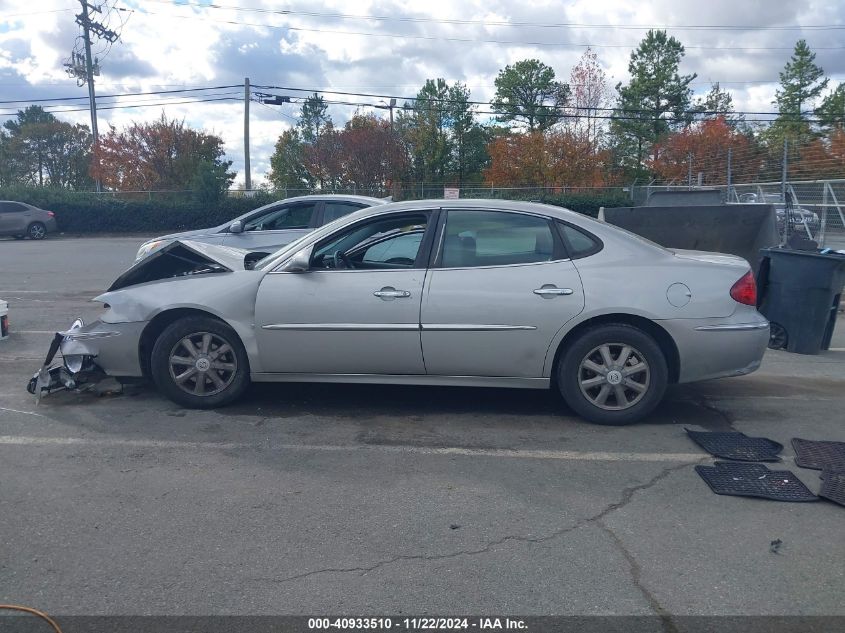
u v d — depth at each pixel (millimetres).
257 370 6039
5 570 3682
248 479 4781
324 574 3646
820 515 4312
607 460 5133
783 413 6250
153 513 4293
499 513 4309
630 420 5816
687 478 4824
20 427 5727
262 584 3559
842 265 8359
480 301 5688
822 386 7152
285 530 4094
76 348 6238
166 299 6062
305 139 63500
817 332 8578
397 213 5977
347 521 4203
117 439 5484
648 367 5715
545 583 3574
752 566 3736
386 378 5934
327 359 5906
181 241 6734
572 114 49438
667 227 11055
